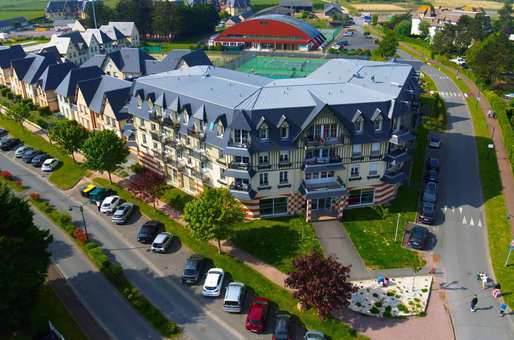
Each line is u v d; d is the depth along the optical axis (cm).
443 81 16000
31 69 14062
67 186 9188
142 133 9188
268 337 5381
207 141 7469
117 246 7200
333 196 7288
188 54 15450
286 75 17375
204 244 7138
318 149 7269
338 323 5491
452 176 9056
